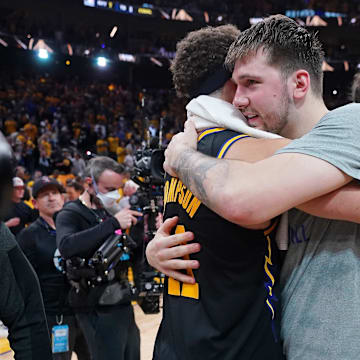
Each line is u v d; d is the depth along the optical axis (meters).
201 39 1.13
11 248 1.21
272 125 1.02
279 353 1.03
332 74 20.48
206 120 1.07
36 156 12.37
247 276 1.00
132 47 22.86
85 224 2.51
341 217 0.90
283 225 1.04
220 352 1.01
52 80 21.12
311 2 23.59
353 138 0.89
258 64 0.99
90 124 17.88
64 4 21.28
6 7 20.50
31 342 1.23
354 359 0.94
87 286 2.40
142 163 2.26
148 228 2.38
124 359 2.53
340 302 0.96
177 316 1.08
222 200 0.89
